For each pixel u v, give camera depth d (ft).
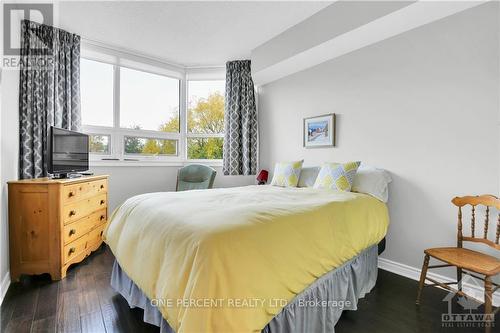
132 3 7.89
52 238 6.79
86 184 8.07
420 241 7.12
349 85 8.89
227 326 2.95
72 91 9.62
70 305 5.63
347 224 5.40
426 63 6.98
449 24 6.56
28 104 8.43
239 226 3.72
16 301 5.78
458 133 6.44
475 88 6.16
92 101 10.80
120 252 5.18
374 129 8.20
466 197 5.98
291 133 11.14
